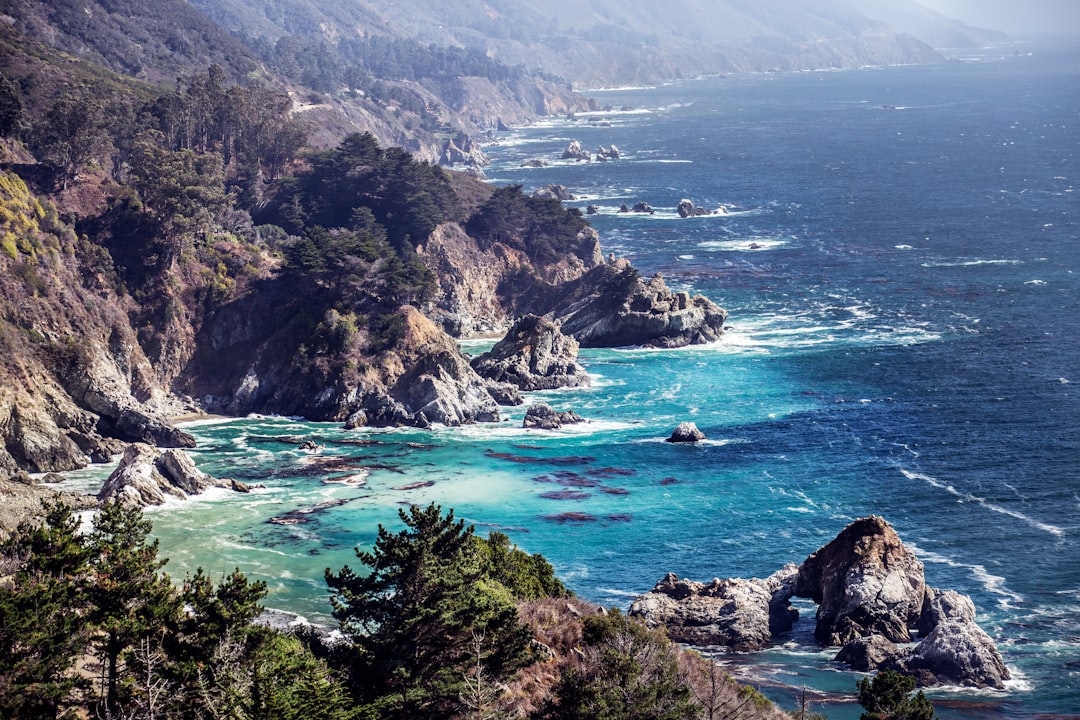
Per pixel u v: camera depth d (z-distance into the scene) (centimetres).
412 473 14638
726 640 10600
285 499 13625
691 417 16812
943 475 14225
